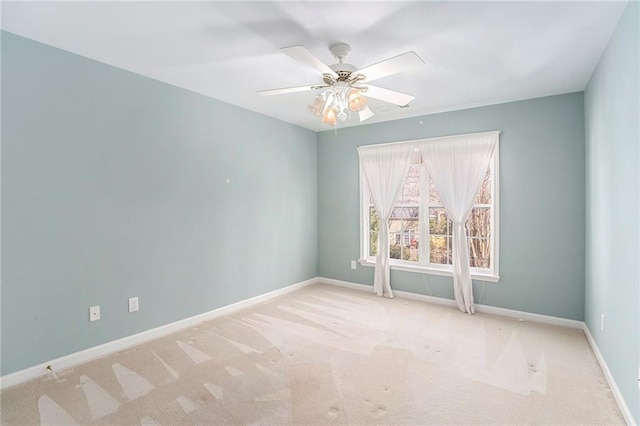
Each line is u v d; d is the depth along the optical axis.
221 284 3.73
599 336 2.67
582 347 2.91
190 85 3.26
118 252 2.84
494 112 3.76
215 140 3.66
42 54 2.38
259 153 4.21
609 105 2.33
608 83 2.35
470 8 1.94
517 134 3.63
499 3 1.89
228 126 3.80
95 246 2.70
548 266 3.50
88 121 2.63
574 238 3.37
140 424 1.91
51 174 2.44
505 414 1.99
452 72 2.88
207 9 1.96
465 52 2.51
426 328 3.33
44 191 2.41
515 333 3.22
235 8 1.95
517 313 3.66
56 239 2.48
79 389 2.24
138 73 2.94
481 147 3.80
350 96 2.34
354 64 2.70
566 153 3.39
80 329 2.62
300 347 2.89
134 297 2.95
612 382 2.23
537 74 2.92
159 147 3.13
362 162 4.69
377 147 4.54
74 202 2.57
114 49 2.49
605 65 2.43
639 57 1.71
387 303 4.15
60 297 2.50
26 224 2.33
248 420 1.94
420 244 4.31
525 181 3.60
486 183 3.90
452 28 2.17
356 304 4.11
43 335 2.42
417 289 4.31
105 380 2.36
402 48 2.45
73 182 2.56
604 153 2.49
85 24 2.13
